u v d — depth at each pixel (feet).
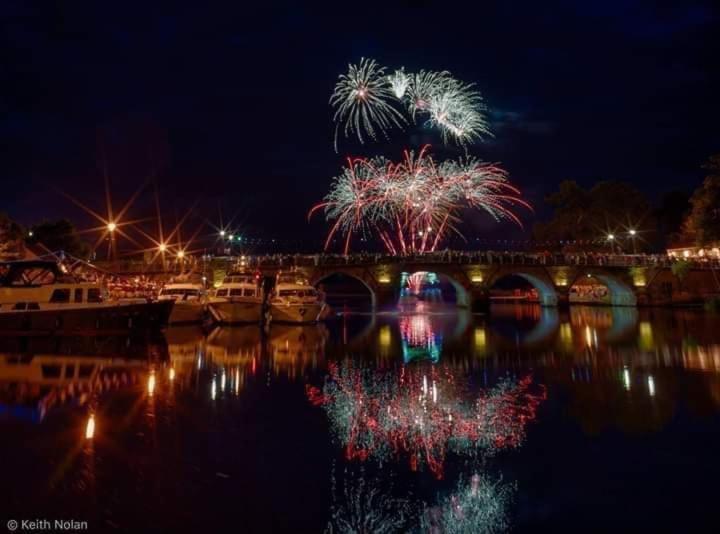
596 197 302.66
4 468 39.70
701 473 40.24
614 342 119.65
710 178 218.59
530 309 262.26
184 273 203.62
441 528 32.17
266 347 113.29
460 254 252.83
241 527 31.78
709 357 94.12
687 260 255.70
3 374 75.51
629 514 34.04
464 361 93.71
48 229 254.47
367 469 40.96
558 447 46.03
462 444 46.93
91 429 49.49
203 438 47.67
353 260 234.79
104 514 32.94
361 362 92.53
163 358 93.81
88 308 118.42
